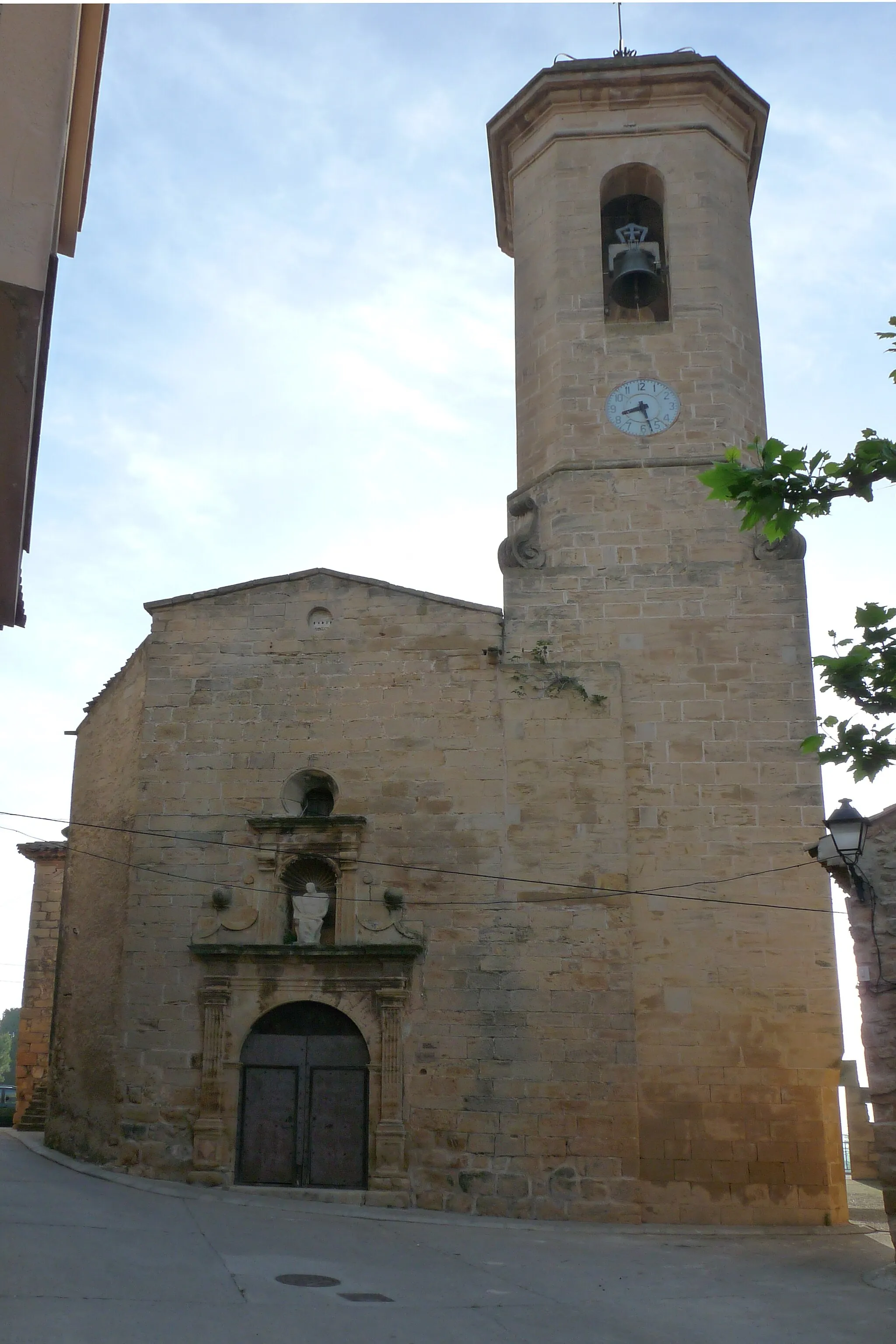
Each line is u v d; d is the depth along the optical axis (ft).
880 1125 44.47
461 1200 62.34
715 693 69.62
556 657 71.05
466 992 65.46
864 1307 41.04
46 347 27.27
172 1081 66.23
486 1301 40.68
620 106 83.30
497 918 66.54
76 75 28.91
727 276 79.82
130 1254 43.37
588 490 74.64
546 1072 63.72
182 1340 32.12
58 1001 80.07
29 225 22.93
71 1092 74.33
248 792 70.59
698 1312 40.09
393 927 66.95
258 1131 65.26
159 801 70.95
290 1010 67.15
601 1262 49.62
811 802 67.21
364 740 70.59
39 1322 32.58
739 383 77.97
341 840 68.69
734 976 64.75
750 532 72.69
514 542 73.97
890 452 31.86
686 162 81.66
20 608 30.50
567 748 68.85
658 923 65.87
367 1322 36.22
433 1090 64.18
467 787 68.90
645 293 79.82
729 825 67.21
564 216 81.41
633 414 76.48
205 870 69.51
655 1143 62.44
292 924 68.85
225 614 73.87
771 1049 63.46
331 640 72.64
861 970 45.75
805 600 71.00
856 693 33.45
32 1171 65.62
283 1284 40.96
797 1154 61.87
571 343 78.43
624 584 72.28
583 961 65.26
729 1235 58.18
